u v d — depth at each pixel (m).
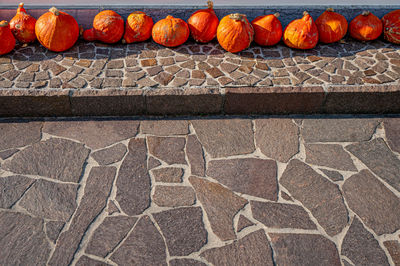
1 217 2.76
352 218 2.87
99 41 4.61
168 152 3.45
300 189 3.12
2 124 3.65
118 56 4.34
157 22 4.55
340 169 3.32
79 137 3.55
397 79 4.04
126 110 3.82
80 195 2.98
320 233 2.75
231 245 2.65
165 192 3.05
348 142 3.63
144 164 3.31
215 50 4.55
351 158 3.44
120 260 2.52
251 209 2.93
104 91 3.71
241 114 3.97
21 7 4.38
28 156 3.30
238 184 3.15
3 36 4.04
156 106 3.81
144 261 2.52
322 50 4.61
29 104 3.67
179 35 4.43
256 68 4.21
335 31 4.60
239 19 4.21
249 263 2.53
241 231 2.76
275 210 2.93
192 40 4.76
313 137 3.68
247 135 3.68
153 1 4.84
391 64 4.32
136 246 2.62
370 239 2.71
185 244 2.65
